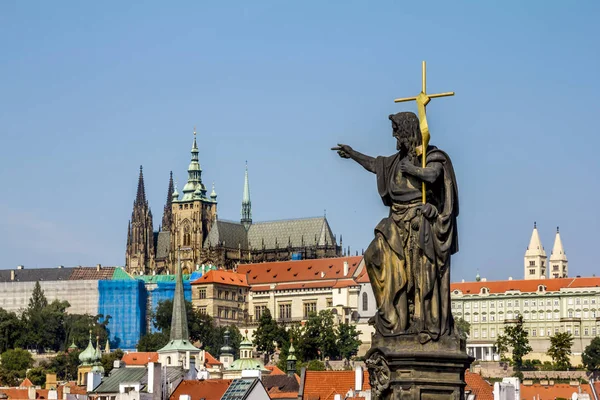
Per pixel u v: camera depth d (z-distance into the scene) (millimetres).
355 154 57125
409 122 55500
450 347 54125
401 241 54750
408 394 53656
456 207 55406
